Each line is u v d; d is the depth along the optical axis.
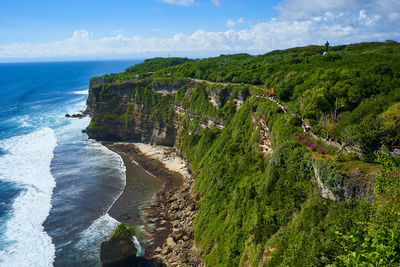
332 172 28.27
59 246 47.91
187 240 50.94
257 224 36.53
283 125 46.59
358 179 25.73
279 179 38.38
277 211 35.25
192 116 95.12
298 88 58.94
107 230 52.72
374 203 22.52
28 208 58.81
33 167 81.25
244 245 39.59
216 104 86.94
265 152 53.22
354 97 43.03
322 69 60.38
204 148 78.69
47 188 68.38
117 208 60.72
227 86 84.31
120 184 72.50
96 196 65.50
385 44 82.31
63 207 59.94
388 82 42.66
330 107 45.56
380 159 23.58
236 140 64.88
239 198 47.19
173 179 76.38
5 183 70.00
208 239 47.12
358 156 28.78
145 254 47.50
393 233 12.79
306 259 24.31
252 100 66.81
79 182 72.56
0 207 58.53
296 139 40.22
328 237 24.36
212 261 42.41
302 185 33.97
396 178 21.25
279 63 91.69
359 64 58.06
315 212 28.52
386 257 12.48
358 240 14.80
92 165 85.19
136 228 54.00
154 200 64.56
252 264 34.38
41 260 44.50
